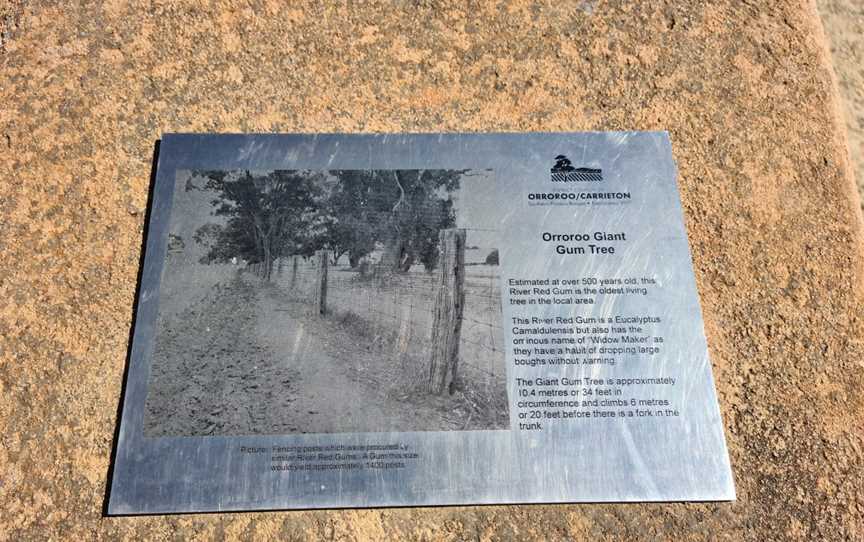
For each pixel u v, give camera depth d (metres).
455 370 1.44
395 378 1.44
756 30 1.81
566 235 1.54
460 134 1.62
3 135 1.60
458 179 1.58
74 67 1.66
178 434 1.38
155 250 1.50
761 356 1.52
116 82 1.66
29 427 1.40
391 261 1.51
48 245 1.52
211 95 1.66
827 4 2.25
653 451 1.41
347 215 1.54
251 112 1.65
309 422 1.40
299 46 1.72
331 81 1.69
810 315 1.56
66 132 1.61
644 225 1.57
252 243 1.51
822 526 1.41
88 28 1.70
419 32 1.74
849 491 1.44
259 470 1.37
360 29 1.74
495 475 1.38
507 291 1.50
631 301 1.50
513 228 1.54
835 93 1.78
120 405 1.42
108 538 1.33
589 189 1.59
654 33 1.78
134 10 1.72
